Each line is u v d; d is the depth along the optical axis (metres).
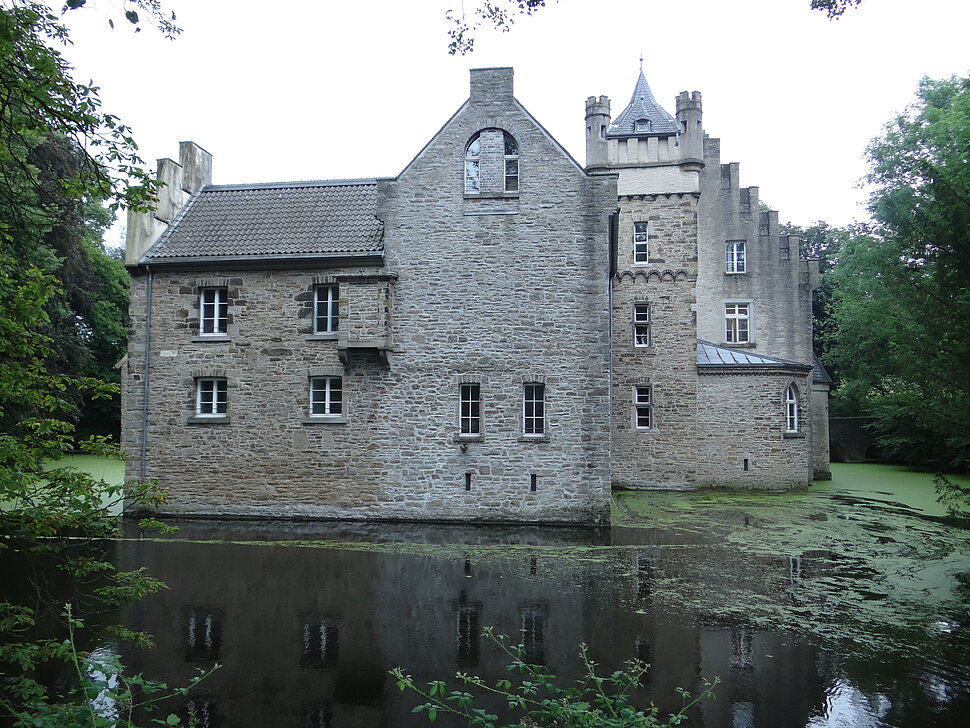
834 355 41.16
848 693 8.23
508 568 14.23
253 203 23.38
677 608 11.52
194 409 21.14
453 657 9.34
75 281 34.19
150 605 11.56
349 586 12.80
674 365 27.19
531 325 20.00
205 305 21.58
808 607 11.59
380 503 20.14
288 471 20.55
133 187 6.51
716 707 7.85
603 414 19.58
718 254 32.56
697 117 27.50
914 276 13.52
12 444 6.43
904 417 33.75
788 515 21.31
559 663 9.11
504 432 19.88
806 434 28.06
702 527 19.17
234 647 9.64
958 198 12.34
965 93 30.14
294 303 20.92
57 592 12.06
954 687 8.41
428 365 20.20
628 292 27.58
